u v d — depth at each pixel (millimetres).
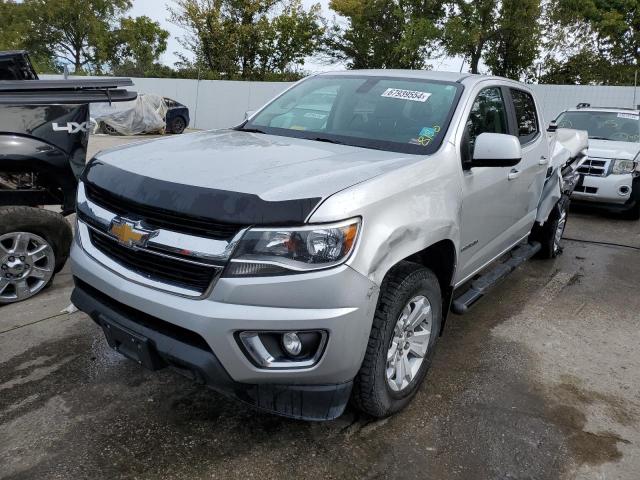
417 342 3031
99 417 2889
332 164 2736
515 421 3049
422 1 27234
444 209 2973
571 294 5250
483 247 3916
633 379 3625
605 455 2801
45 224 4289
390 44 33250
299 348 2318
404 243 2611
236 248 2232
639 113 9742
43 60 51188
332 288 2266
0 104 3996
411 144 3264
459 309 3547
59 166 4285
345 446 2746
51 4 48938
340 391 2447
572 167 6289
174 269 2385
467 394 3307
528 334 4266
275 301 2242
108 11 52688
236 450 2678
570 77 26328
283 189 2324
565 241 7383
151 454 2619
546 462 2717
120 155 2943
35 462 2525
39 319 4016
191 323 2279
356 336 2367
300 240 2236
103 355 3537
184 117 20609
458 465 2656
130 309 2568
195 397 3111
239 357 2277
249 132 3725
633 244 7375
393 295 2635
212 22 32844
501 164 3250
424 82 3797
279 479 2494
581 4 24234
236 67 34500
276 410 2445
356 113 3637
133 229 2461
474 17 25250
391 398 2844
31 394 3068
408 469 2605
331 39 35906
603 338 4262
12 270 4211
